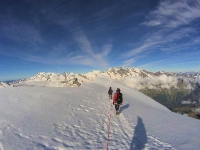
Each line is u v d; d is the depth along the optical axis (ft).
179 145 32.35
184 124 48.91
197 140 35.27
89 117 48.44
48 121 39.29
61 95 82.12
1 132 28.84
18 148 24.56
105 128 40.19
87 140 31.68
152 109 76.33
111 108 66.39
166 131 40.65
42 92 83.56
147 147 31.12
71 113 50.24
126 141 33.22
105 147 29.58
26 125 34.40
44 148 25.94
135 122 46.83
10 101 55.72
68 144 28.81
